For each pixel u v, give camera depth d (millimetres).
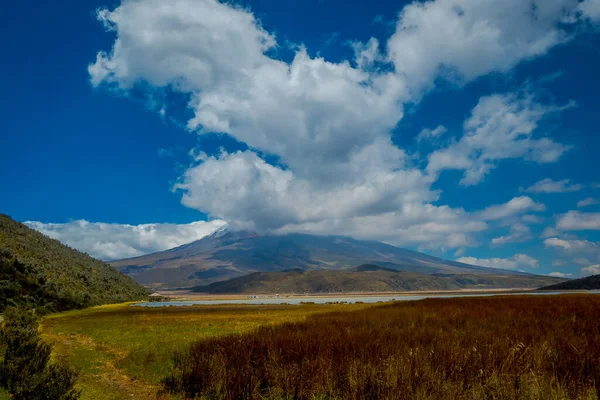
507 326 25422
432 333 22406
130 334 34781
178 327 40375
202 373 17188
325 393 14266
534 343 17234
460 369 14359
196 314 63906
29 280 69438
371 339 20141
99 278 112812
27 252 84062
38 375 11891
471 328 25453
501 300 58781
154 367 20500
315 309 70000
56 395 11836
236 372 16203
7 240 82000
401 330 24484
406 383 13414
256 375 16062
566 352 16125
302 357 17172
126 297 116750
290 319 46281
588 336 20688
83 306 81062
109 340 30969
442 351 16469
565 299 55844
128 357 23094
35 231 115000
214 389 15875
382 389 13578
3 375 11828
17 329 13586
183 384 17141
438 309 44469
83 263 116625
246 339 21547
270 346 18719
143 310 78625
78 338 33031
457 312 38719
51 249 102562
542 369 14320
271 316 53688
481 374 13742
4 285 61438
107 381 18109
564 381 13023
